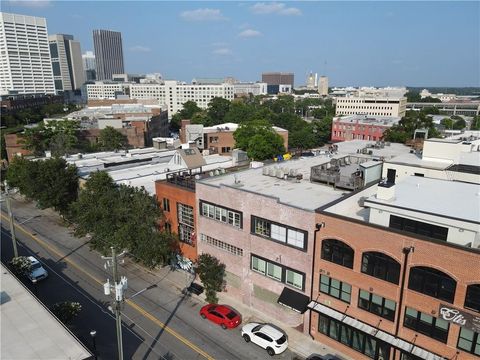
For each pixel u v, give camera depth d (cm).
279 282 2964
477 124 11656
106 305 3297
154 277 3800
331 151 5094
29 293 2692
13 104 16675
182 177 4041
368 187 3136
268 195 2947
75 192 5191
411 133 7144
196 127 9262
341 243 2531
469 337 2055
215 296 3269
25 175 5028
